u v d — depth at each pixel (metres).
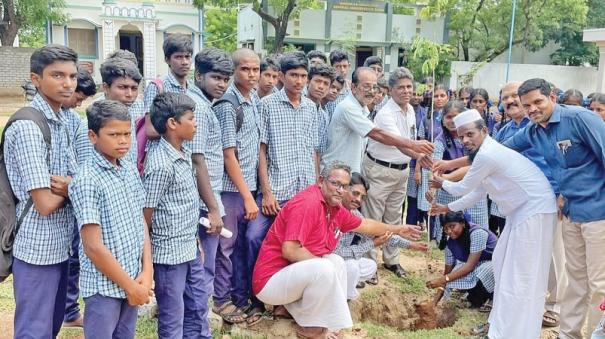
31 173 2.69
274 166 4.22
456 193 4.29
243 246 4.19
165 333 3.29
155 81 3.82
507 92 4.87
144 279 2.90
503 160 3.91
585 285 4.00
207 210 3.69
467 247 4.91
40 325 2.95
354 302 4.91
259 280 3.87
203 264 3.71
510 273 3.97
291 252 3.71
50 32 27.27
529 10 20.62
